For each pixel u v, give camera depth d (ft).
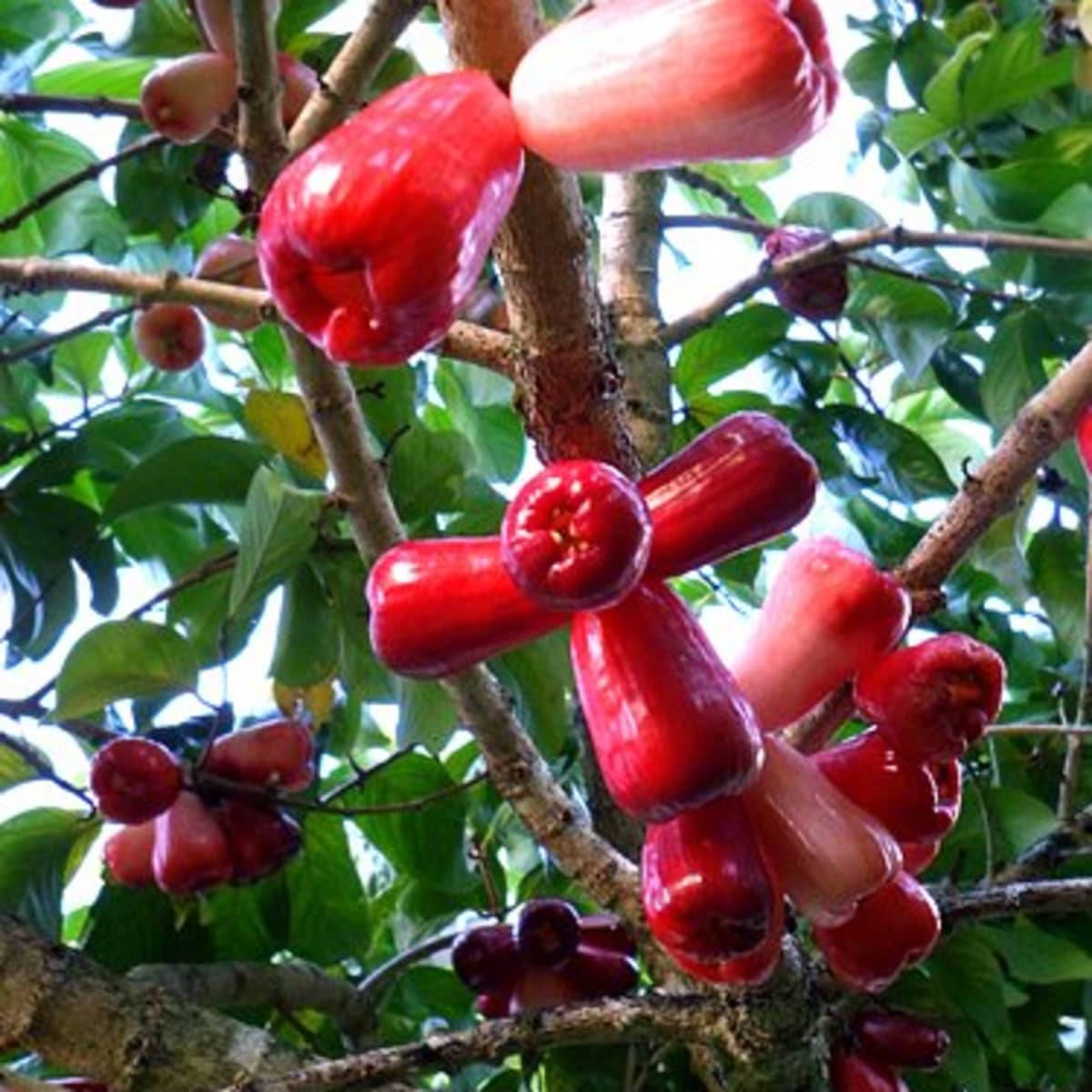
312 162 2.07
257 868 3.94
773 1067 3.03
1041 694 4.81
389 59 3.99
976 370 4.98
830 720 2.90
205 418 5.35
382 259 2.04
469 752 4.86
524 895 4.81
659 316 4.14
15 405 4.66
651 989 3.39
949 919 3.28
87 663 3.76
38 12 4.77
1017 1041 4.50
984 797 4.25
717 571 4.63
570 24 2.15
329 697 4.30
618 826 3.77
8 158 4.83
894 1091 3.33
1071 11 4.87
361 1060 3.00
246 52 2.94
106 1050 3.28
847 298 4.47
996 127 5.24
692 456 2.47
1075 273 4.59
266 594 3.82
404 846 4.47
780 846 2.63
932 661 2.70
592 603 2.33
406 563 2.49
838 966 2.85
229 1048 3.32
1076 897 3.31
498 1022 3.05
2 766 3.98
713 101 2.04
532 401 2.53
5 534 4.36
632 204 4.36
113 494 4.01
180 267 5.09
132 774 3.72
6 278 3.31
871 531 4.79
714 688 2.41
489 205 2.10
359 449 3.19
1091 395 2.84
